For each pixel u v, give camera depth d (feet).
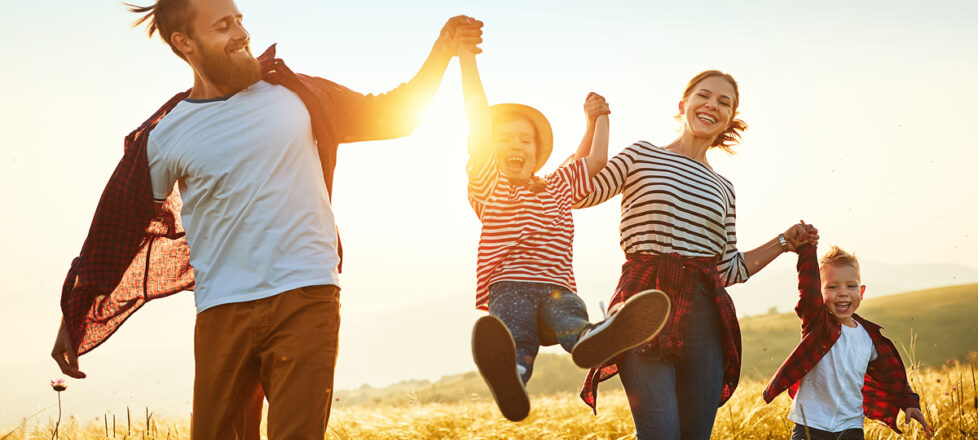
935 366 34.45
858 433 17.56
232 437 12.65
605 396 39.32
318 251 12.08
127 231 13.23
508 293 13.08
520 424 25.48
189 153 12.27
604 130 15.53
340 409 32.01
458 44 13.74
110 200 12.97
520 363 12.09
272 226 11.91
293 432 11.49
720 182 16.30
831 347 17.72
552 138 14.14
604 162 15.28
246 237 11.98
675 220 15.37
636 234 15.61
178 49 12.51
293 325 11.78
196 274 12.53
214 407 12.42
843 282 17.98
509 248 13.38
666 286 14.99
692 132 16.39
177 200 13.92
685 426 15.57
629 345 11.72
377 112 13.50
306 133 12.56
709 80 16.38
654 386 14.69
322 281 11.93
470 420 27.66
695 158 16.67
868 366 18.34
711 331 15.48
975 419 20.30
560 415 28.94
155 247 14.17
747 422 22.63
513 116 14.02
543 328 13.12
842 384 17.58
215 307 12.16
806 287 17.58
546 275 13.33
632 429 24.45
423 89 13.71
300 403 11.55
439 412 29.48
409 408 31.86
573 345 12.39
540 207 13.66
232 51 12.26
